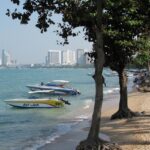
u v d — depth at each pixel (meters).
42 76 179.00
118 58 27.80
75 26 20.06
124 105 29.88
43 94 69.81
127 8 21.38
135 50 27.41
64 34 19.83
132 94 61.50
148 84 69.56
